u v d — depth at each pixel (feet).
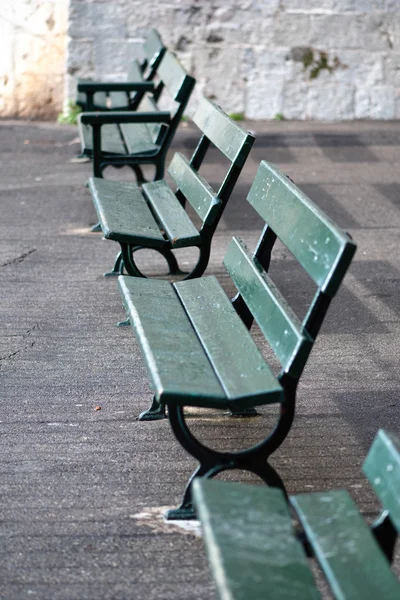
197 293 12.45
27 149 30.14
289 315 9.51
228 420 12.39
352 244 8.46
